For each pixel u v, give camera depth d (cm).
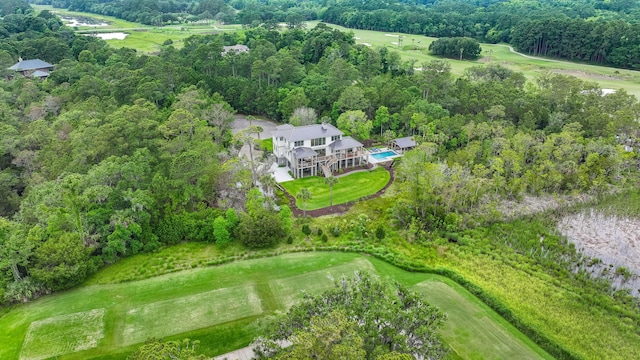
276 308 4797
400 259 5656
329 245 6047
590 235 6388
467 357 4106
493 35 19775
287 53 13138
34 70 12506
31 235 5194
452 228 6262
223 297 4991
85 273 5253
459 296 4966
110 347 4278
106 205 6053
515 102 9919
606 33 15188
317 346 2805
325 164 8431
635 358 4094
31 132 7856
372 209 7106
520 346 4253
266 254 5862
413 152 7719
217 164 6994
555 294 4988
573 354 4081
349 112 9438
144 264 5669
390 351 3259
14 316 4747
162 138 7694
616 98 9606
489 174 7694
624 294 4991
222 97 11169
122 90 9956
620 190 7481
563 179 7594
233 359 4081
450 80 11256
